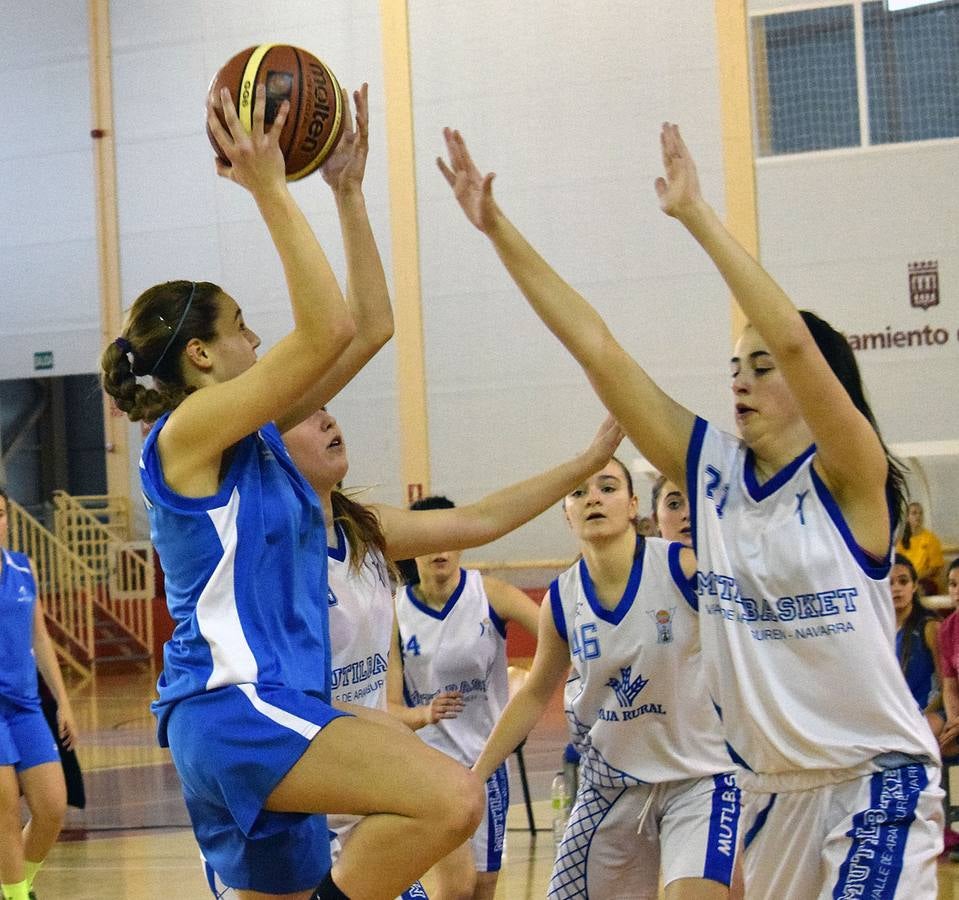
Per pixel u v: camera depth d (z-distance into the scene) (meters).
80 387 30.31
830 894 3.76
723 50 22.12
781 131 21.89
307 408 4.45
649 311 22.56
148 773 13.83
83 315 26.19
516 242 4.38
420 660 7.39
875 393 21.36
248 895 3.73
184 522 3.51
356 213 4.55
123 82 25.78
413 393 23.75
